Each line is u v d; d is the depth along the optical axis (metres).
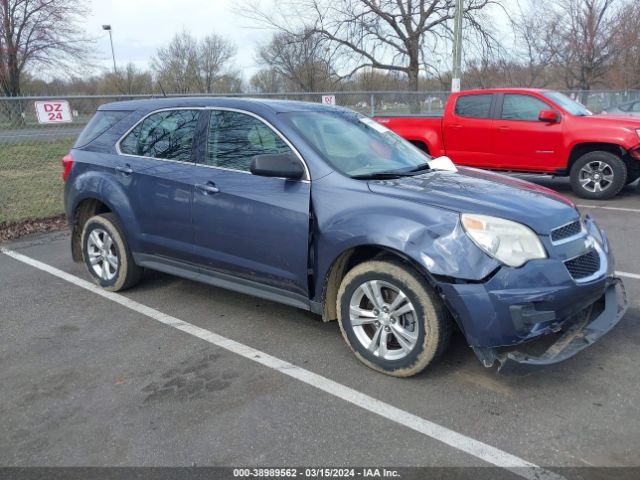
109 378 3.55
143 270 5.16
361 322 3.54
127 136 4.84
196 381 3.49
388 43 20.06
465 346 3.82
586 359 3.61
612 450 2.72
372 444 2.82
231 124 4.16
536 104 8.93
